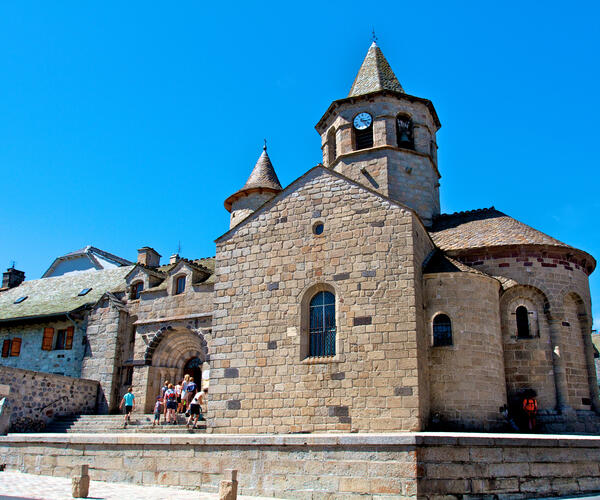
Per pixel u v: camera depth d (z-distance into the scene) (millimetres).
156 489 15391
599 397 25234
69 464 17594
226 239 24828
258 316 23094
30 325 36656
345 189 23328
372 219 22438
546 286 24500
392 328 20797
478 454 14062
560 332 24109
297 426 21016
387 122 30391
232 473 13891
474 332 22078
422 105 31422
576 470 15023
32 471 18266
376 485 13586
